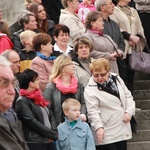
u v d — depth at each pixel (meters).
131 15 28.80
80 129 21.03
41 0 31.28
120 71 26.94
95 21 25.33
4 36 25.12
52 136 19.67
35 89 19.81
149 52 28.91
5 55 20.81
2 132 13.45
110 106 22.86
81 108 22.50
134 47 28.30
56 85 21.88
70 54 24.14
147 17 30.73
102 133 22.27
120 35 26.92
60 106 21.77
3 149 13.30
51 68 23.19
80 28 27.61
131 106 23.36
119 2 28.75
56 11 31.45
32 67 23.12
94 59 23.56
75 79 22.31
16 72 20.91
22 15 27.19
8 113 18.12
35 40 23.38
